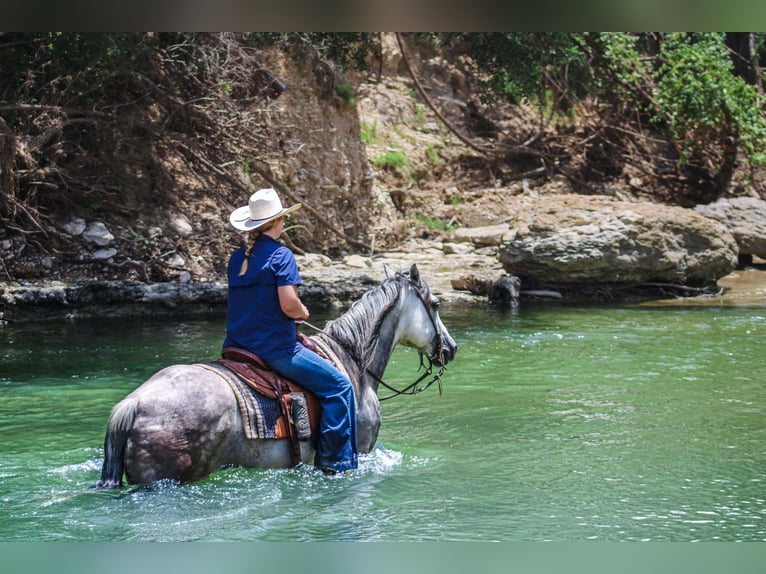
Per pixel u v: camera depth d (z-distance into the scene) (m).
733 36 31.47
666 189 27.64
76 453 7.14
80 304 14.73
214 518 5.54
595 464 7.20
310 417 6.20
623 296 18.16
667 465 7.18
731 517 5.96
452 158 26.28
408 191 24.19
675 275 18.08
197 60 18.16
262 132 20.50
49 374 10.50
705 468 7.09
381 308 6.80
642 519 5.89
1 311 14.29
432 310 7.09
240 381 5.93
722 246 18.41
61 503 5.57
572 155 27.81
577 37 25.67
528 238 17.95
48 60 16.17
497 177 26.67
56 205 16.81
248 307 6.12
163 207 18.09
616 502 6.24
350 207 22.17
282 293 6.00
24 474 6.46
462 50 28.59
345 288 16.52
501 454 7.46
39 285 14.84
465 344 12.94
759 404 9.37
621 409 9.16
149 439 5.49
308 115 21.67
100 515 5.48
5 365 10.99
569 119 28.64
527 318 15.44
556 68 25.75
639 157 28.39
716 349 12.53
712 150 27.94
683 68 26.58
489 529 5.62
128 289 15.05
